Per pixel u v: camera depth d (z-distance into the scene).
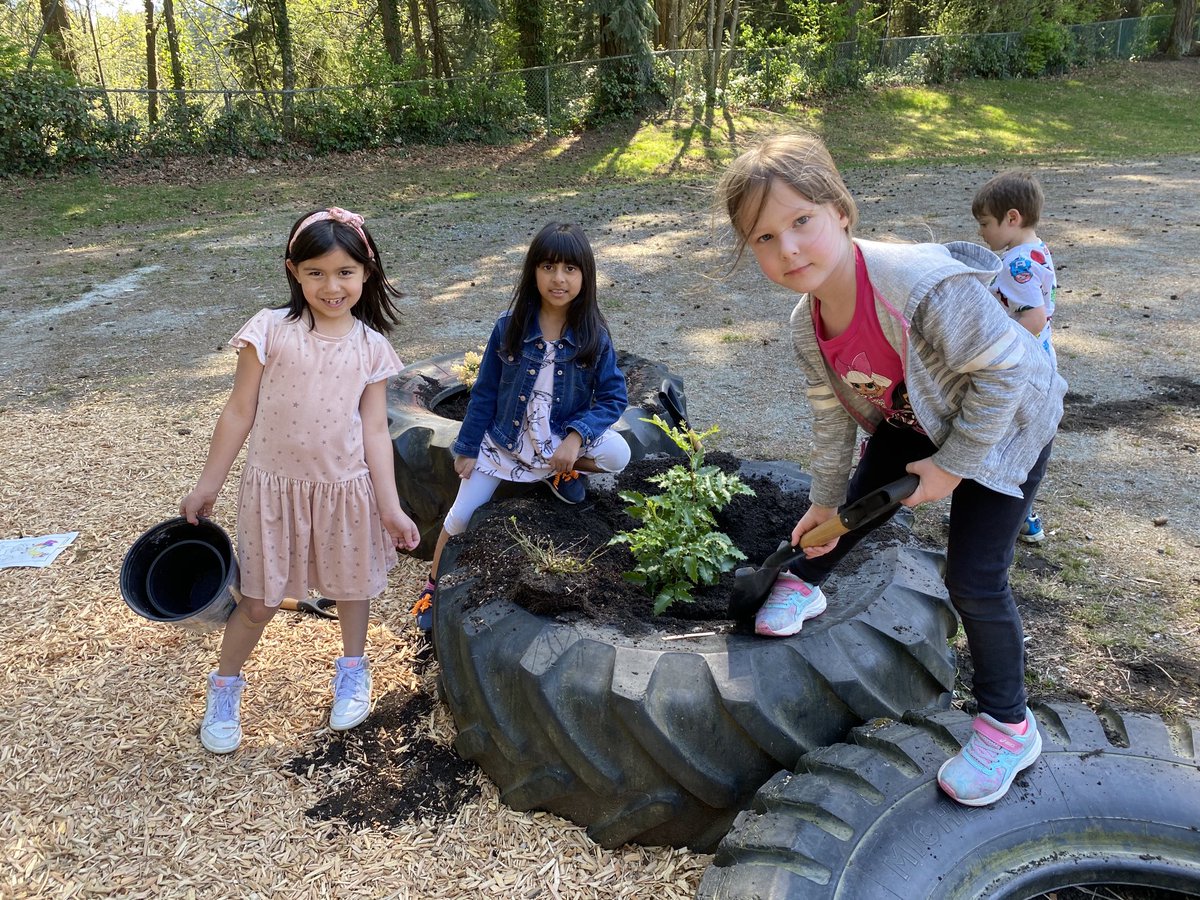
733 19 20.20
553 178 15.52
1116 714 2.20
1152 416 4.81
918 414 1.80
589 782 2.12
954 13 24.45
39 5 20.58
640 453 3.46
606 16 19.33
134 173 15.13
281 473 2.47
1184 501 3.89
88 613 3.28
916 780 1.96
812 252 1.70
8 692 2.85
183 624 2.46
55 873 2.18
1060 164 14.72
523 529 2.75
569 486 3.03
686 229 10.52
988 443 1.74
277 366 2.43
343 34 25.75
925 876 1.78
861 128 19.05
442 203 13.16
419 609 3.07
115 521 3.98
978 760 1.94
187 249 10.39
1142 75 24.20
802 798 1.90
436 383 4.16
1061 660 2.85
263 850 2.24
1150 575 3.32
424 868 2.17
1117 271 7.80
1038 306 3.01
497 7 20.06
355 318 2.58
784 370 5.82
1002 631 1.91
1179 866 1.88
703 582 2.61
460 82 18.33
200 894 2.12
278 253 10.03
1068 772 2.01
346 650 2.75
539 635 2.26
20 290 8.62
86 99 15.47
